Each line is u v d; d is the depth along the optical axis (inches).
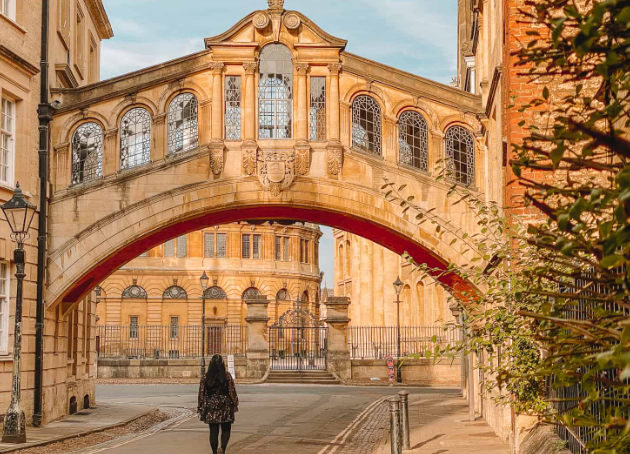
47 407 909.8
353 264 2532.0
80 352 1093.8
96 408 1124.5
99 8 1322.6
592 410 315.9
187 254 3157.0
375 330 2340.1
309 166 967.6
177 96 974.4
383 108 979.9
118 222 946.1
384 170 970.7
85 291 1000.9
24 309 872.3
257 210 1029.2
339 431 851.4
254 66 968.9
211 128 965.2
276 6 975.0
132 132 966.4
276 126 973.2
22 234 741.9
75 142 959.6
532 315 182.4
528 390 462.3
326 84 979.9
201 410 600.7
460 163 976.3
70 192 943.7
